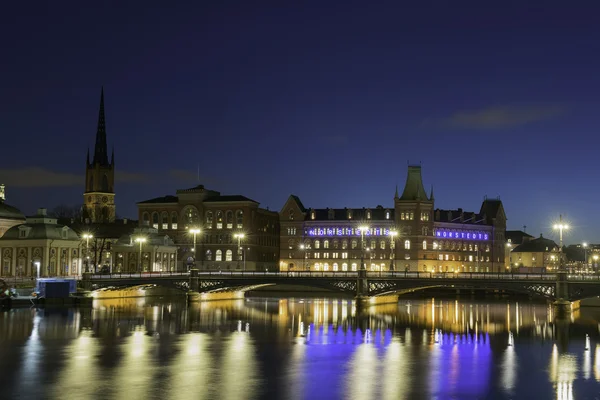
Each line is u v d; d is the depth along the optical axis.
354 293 154.12
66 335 101.31
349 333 105.50
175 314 134.75
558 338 100.44
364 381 69.44
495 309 155.38
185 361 79.62
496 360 81.31
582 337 101.62
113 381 68.75
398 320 126.00
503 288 141.88
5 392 64.31
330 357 82.75
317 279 156.75
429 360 81.06
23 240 184.88
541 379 70.88
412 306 164.50
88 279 164.62
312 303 170.25
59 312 136.50
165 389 65.44
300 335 102.69
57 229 188.50
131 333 104.06
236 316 131.50
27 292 155.38
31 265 184.12
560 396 64.06
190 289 164.88
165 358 81.62
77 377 70.50
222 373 72.75
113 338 98.38
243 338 99.12
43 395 63.28
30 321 119.12
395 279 152.00
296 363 78.75
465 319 128.75
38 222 187.25
